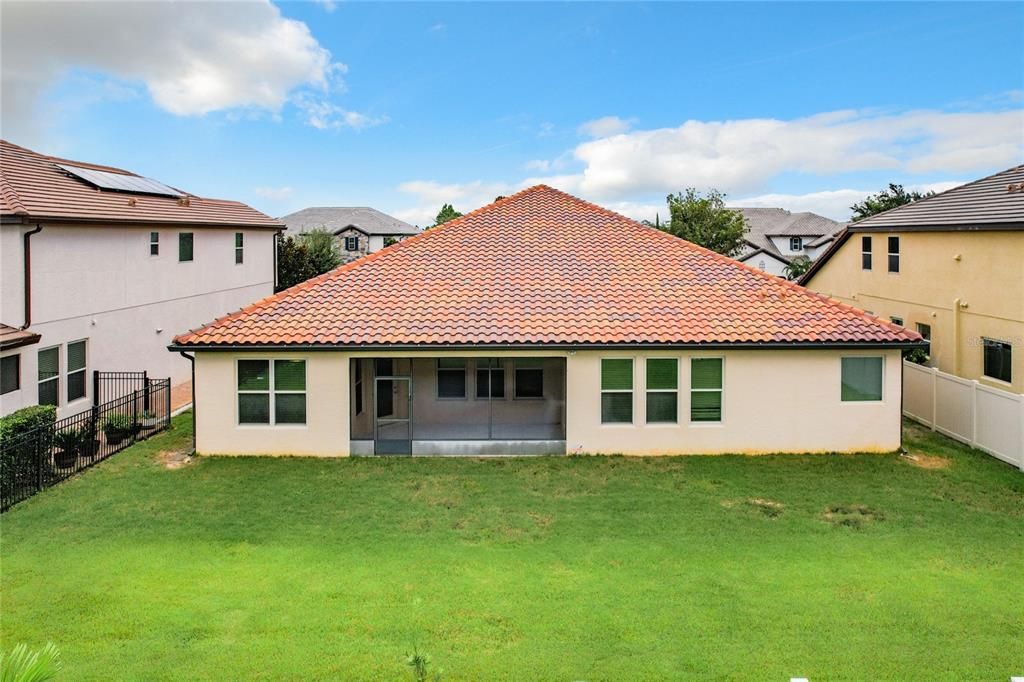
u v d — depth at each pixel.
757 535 12.14
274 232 35.75
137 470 15.82
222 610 9.40
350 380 16.98
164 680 7.78
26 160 22.20
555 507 13.61
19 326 17.52
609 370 17.02
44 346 18.47
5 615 9.23
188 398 23.83
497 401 19.27
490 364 19.17
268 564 10.95
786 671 7.89
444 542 11.88
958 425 18.16
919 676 7.79
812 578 10.36
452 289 18.69
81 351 20.28
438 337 16.67
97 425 17.55
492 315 17.55
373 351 16.66
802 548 11.55
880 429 17.06
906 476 15.36
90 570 10.68
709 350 16.81
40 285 18.27
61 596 9.80
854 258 28.02
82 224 19.88
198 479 15.23
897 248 24.78
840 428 17.03
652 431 17.05
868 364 17.05
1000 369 19.64
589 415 17.03
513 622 9.02
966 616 9.16
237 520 12.90
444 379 19.17
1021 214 18.62
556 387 19.30
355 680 7.77
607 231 21.77
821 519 12.91
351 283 18.95
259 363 16.89
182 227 26.06
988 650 8.32
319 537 12.12
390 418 19.02
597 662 8.09
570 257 20.30
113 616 9.22
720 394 17.06
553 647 8.41
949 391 18.58
